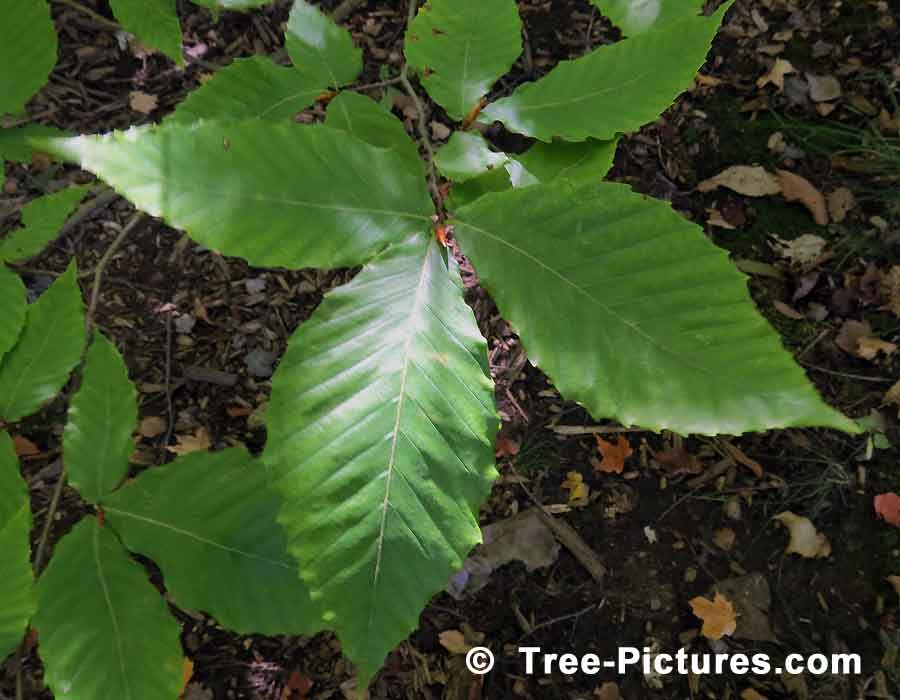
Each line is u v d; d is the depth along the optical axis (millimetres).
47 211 327
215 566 289
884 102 908
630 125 246
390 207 208
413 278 206
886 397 785
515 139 821
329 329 201
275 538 293
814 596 720
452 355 203
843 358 804
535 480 750
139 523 290
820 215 855
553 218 204
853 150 883
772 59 927
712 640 703
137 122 807
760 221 857
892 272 830
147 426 722
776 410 180
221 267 785
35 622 268
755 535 743
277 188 202
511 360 777
